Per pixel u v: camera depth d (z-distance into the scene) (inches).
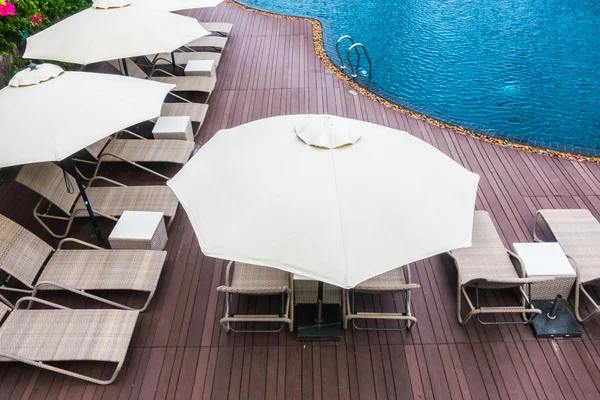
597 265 163.8
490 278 150.9
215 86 327.6
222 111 295.4
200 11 494.6
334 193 112.2
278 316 150.6
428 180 121.8
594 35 468.8
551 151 259.0
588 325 158.7
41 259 164.4
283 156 121.9
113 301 167.0
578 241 173.6
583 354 149.9
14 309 147.0
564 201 216.5
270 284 153.0
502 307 153.7
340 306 163.6
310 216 109.3
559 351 151.0
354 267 101.9
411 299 168.7
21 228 164.6
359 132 128.1
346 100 312.7
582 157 253.9
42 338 139.9
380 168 119.0
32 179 179.9
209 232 112.3
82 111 155.6
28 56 231.8
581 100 346.3
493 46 447.2
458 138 270.1
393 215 110.7
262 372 145.6
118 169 235.9
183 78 304.2
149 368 146.3
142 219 181.9
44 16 316.5
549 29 483.2
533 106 335.9
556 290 161.8
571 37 465.4
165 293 170.7
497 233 185.2
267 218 110.7
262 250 106.6
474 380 143.0
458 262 162.2
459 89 362.0
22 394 138.3
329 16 506.6
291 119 141.6
